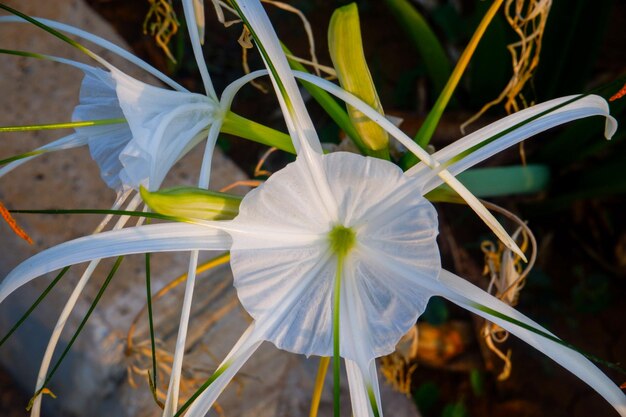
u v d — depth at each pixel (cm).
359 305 39
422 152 38
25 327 63
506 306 40
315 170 37
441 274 40
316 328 39
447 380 70
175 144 40
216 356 60
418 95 76
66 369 61
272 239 38
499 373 67
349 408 60
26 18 40
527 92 66
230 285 61
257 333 39
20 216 62
